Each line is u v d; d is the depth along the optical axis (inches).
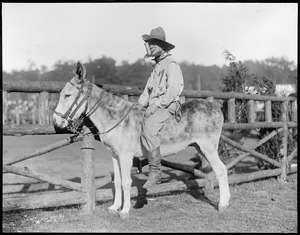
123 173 189.9
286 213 205.9
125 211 190.7
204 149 205.6
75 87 183.5
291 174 340.5
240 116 309.3
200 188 262.2
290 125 320.5
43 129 188.5
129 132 189.0
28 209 190.1
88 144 199.3
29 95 1130.0
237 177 271.4
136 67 2241.6
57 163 390.3
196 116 203.3
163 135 195.3
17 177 320.8
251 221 189.9
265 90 325.7
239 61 316.8
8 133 178.1
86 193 198.7
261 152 323.0
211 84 2015.3
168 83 187.9
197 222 187.6
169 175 315.9
